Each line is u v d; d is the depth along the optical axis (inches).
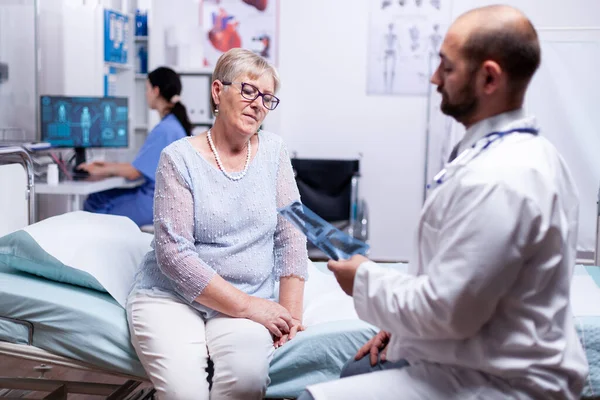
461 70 52.6
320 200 201.5
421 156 218.5
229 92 80.4
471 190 49.5
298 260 86.1
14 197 108.0
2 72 167.5
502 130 52.6
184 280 76.8
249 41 219.9
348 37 216.8
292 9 217.9
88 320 80.3
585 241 167.9
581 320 82.0
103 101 175.6
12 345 82.4
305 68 219.6
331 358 78.9
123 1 212.4
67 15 189.3
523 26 51.4
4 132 168.7
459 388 52.3
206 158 81.7
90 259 88.0
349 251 60.1
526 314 50.7
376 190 221.6
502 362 50.8
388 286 53.6
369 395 54.4
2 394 99.7
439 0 211.6
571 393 52.5
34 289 84.0
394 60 215.6
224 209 80.4
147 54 219.6
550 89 164.9
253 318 78.1
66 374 118.0
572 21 206.2
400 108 217.6
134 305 79.9
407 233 221.9
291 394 79.0
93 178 165.9
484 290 48.3
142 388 106.3
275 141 88.0
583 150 165.3
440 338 51.7
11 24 168.9
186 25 219.5
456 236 49.3
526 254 49.1
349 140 220.8
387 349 59.3
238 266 81.4
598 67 162.7
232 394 72.9
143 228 167.2
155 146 166.9
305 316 87.0
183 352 74.2
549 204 49.0
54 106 173.0
